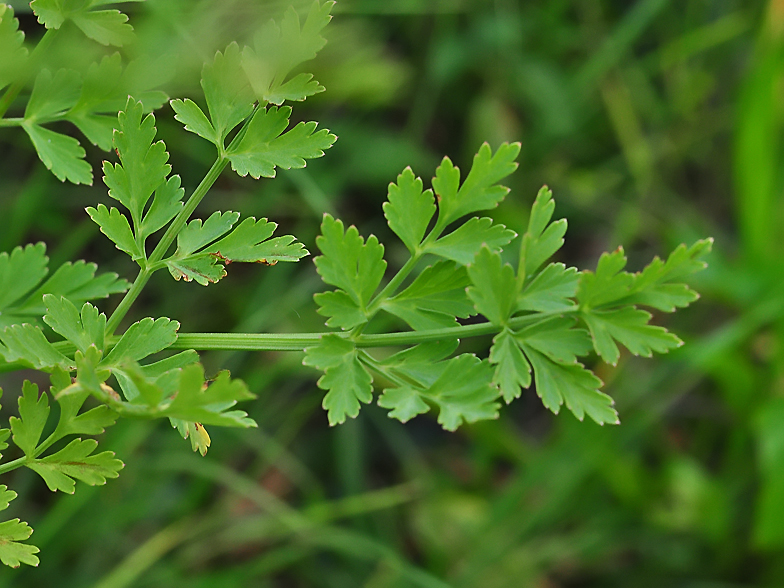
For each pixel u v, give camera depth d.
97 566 0.96
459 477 1.17
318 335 0.61
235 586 0.95
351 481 1.05
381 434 1.18
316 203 0.97
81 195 1.01
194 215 1.03
